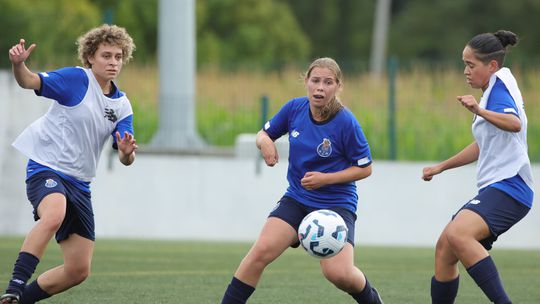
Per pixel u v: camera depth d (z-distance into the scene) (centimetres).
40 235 2033
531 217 5053
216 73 6125
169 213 5025
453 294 2223
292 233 2116
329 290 2858
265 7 12862
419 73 5753
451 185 5075
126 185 5003
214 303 2564
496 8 15775
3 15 7488
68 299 2559
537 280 3222
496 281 2070
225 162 5066
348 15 17038
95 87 2166
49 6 8581
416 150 5559
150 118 5853
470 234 2084
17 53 2022
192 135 5475
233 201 5059
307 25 16938
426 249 4456
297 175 2172
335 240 2052
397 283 3106
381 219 5044
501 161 2123
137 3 10919
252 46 12425
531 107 5591
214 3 12481
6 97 4934
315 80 2105
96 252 3859
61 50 6144
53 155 2158
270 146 2181
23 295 2188
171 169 5034
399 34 16125
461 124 5628
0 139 4903
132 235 4994
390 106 5375
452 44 15525
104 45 2150
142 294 2689
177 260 3631
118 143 2142
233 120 5978
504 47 2173
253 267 2078
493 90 2128
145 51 10744
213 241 4700
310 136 2139
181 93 5853
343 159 2142
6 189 4884
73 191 2170
